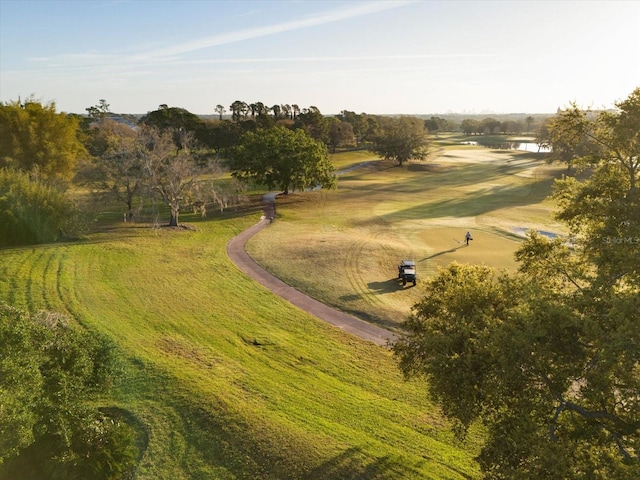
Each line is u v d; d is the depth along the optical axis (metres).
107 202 58.88
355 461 16.53
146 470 15.87
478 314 15.80
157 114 121.69
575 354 13.23
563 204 24.11
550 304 13.51
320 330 29.98
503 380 12.85
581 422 13.55
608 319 13.19
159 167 61.34
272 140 79.62
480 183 102.31
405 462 16.86
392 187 97.38
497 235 57.19
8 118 60.53
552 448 11.84
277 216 68.69
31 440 12.72
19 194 46.09
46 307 29.05
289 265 43.94
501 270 19.77
